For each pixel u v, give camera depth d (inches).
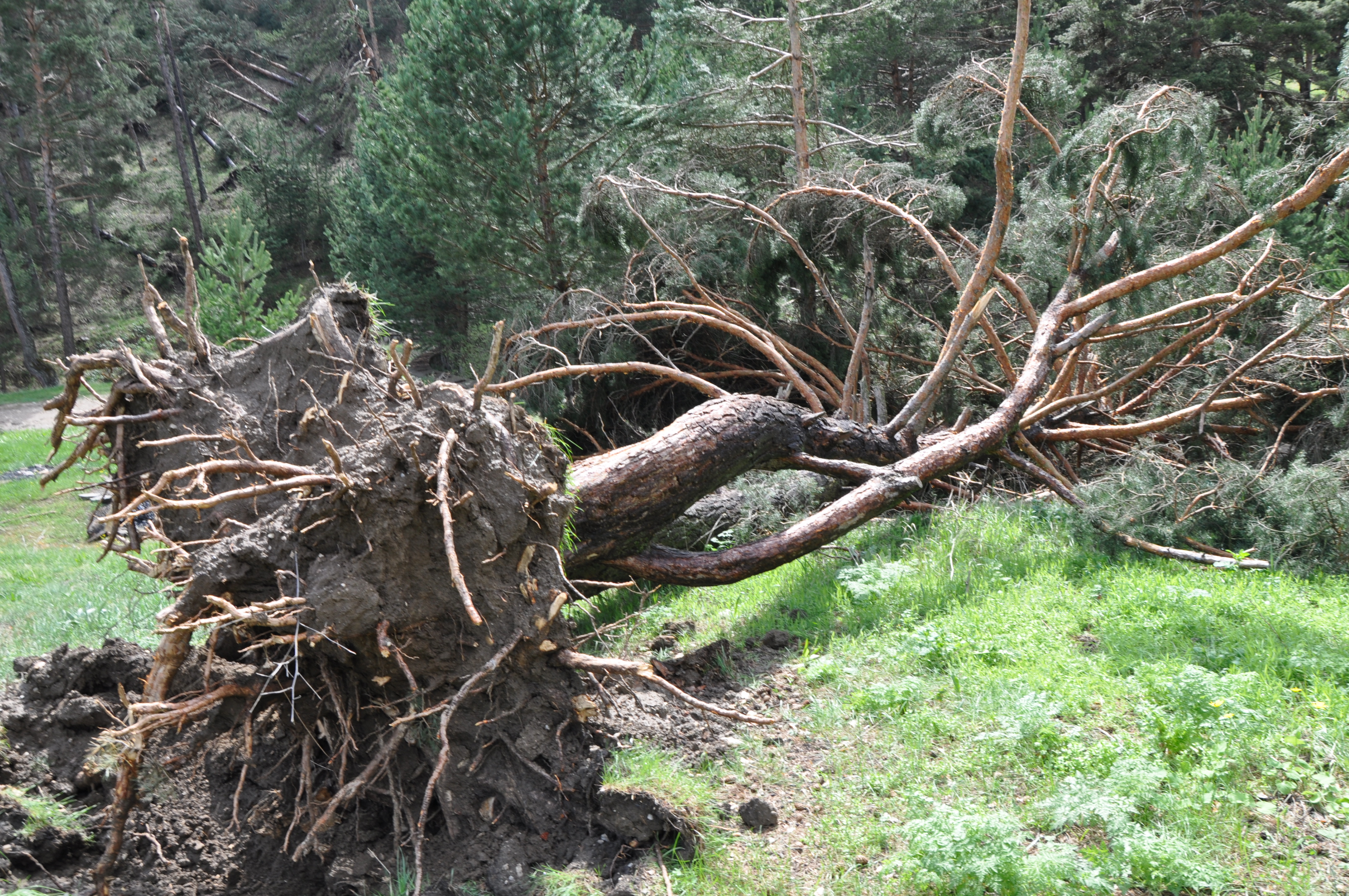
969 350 376.2
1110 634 199.6
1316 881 129.1
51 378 1364.4
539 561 170.4
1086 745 160.4
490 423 164.2
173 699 168.9
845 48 671.1
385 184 784.9
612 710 176.4
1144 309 309.9
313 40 1636.3
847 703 183.9
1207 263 287.1
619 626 235.1
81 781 161.2
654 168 455.8
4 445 727.7
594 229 385.4
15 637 257.4
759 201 447.2
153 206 1807.3
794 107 464.4
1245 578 231.3
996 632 203.9
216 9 2201.0
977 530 273.7
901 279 378.6
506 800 157.9
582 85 530.6
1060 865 126.1
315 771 164.4
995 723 169.2
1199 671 164.7
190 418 180.4
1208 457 328.2
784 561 239.5
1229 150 502.9
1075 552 256.1
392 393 174.6
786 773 164.2
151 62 1744.6
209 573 148.9
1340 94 362.6
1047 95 350.0
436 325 795.4
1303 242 403.5
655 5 1214.3
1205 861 131.0
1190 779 147.8
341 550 153.3
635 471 218.7
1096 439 327.0
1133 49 875.4
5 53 1309.1
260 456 176.1
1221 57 892.0
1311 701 164.9
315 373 182.4
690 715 183.0
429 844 155.1
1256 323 336.2
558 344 391.5
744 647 217.8
